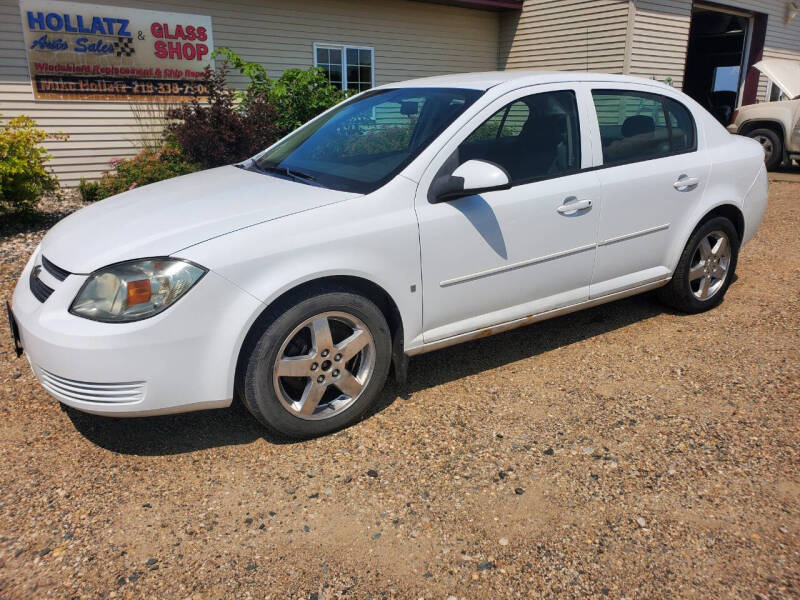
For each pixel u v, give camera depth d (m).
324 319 2.88
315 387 2.92
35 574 2.19
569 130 3.63
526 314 3.59
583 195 3.59
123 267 2.58
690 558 2.26
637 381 3.57
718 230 4.41
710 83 20.09
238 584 2.15
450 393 3.45
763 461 2.81
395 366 3.25
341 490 2.64
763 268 5.66
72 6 9.07
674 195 4.04
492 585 2.15
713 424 3.11
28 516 2.47
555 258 3.58
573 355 3.92
